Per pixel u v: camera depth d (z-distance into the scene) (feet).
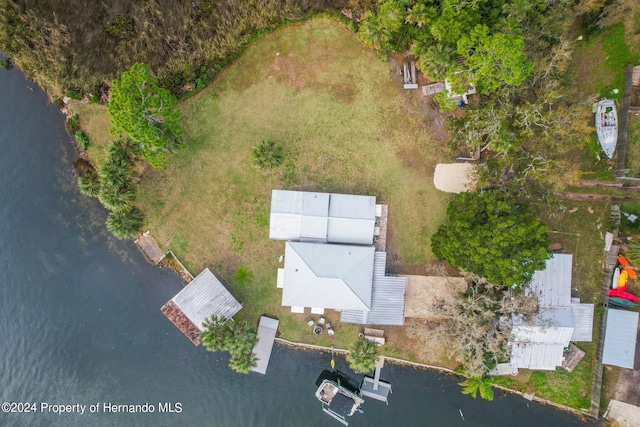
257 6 119.75
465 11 105.70
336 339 129.29
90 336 130.52
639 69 121.80
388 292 124.47
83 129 128.26
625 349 123.13
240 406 131.13
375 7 120.57
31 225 129.59
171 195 128.16
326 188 128.06
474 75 106.32
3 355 128.98
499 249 105.81
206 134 127.44
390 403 130.31
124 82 100.89
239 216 128.16
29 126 129.29
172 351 130.31
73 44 118.42
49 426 129.70
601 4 111.45
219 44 121.80
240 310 128.67
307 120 127.34
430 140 127.34
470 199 112.57
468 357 116.16
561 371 127.75
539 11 108.17
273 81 126.93
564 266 122.62
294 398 130.93
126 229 122.72
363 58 126.21
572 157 125.90
